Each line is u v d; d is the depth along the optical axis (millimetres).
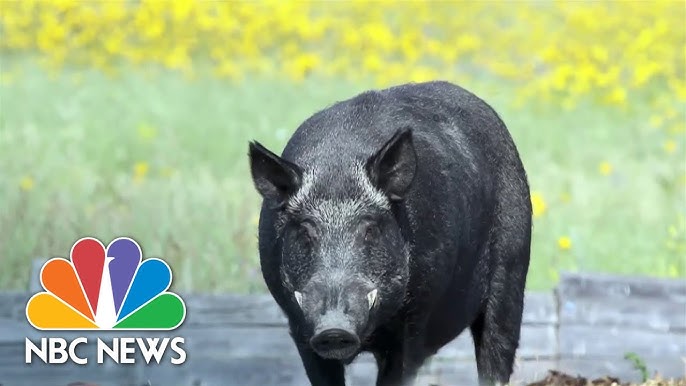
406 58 49688
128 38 51812
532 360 21297
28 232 25000
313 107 41594
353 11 55000
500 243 16891
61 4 50250
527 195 17344
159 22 50594
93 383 19234
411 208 14445
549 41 51469
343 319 13023
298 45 52125
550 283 25109
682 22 52094
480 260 16359
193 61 50438
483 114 16938
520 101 43656
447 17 55062
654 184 33438
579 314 21609
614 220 29625
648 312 21672
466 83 45812
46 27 48562
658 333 21594
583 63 47781
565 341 21547
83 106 41750
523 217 17141
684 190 32531
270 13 52719
